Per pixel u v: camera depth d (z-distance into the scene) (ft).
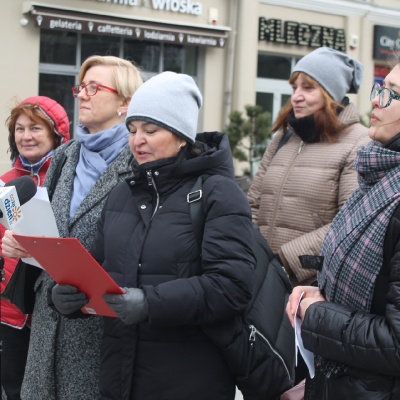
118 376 10.75
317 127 15.47
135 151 11.00
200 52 54.95
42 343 12.78
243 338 10.69
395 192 9.04
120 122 13.78
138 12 50.60
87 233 12.77
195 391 10.49
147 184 10.93
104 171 13.10
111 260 10.99
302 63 15.71
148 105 10.75
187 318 10.08
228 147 11.14
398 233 8.92
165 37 51.21
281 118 16.80
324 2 61.21
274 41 58.65
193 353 10.54
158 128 10.77
